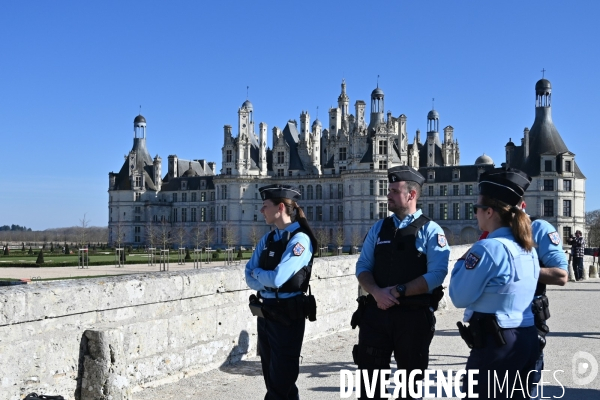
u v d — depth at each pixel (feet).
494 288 22.99
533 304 30.86
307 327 53.83
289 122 564.30
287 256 28.86
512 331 22.94
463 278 23.04
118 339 31.83
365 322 27.84
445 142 573.74
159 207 613.11
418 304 26.63
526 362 23.13
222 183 529.04
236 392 36.99
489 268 22.74
